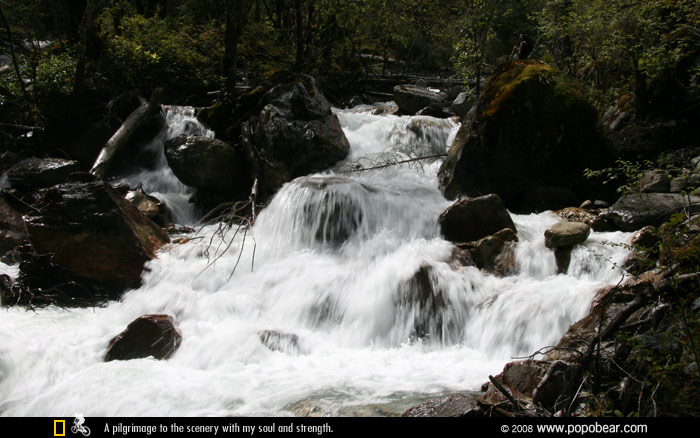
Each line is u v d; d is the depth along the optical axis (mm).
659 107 10297
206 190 11492
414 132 12195
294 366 5895
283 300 7426
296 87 11453
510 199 9812
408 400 4984
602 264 6969
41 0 16781
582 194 9695
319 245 8781
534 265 7395
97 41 14609
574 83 10062
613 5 10555
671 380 4168
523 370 4727
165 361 6070
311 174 10891
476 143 9617
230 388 5367
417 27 19812
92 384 5527
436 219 8680
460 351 6324
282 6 19500
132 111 13914
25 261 8117
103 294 8195
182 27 17188
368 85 18406
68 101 13031
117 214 8273
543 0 15758
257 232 9367
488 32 14695
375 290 6984
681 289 4875
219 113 12523
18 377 5848
